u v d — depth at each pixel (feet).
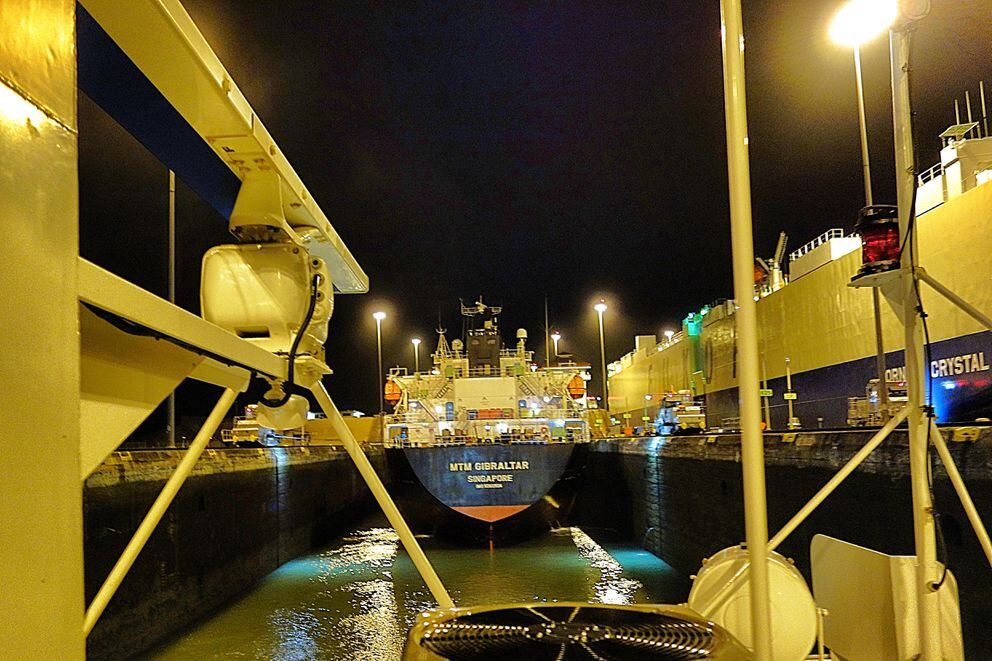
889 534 34.50
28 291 5.60
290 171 14.74
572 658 8.46
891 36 15.48
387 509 14.64
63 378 6.01
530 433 88.17
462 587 64.69
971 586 28.40
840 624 14.88
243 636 50.75
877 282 15.81
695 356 124.16
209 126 12.28
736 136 9.13
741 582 13.89
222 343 10.43
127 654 43.93
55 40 6.15
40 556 5.58
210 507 58.49
